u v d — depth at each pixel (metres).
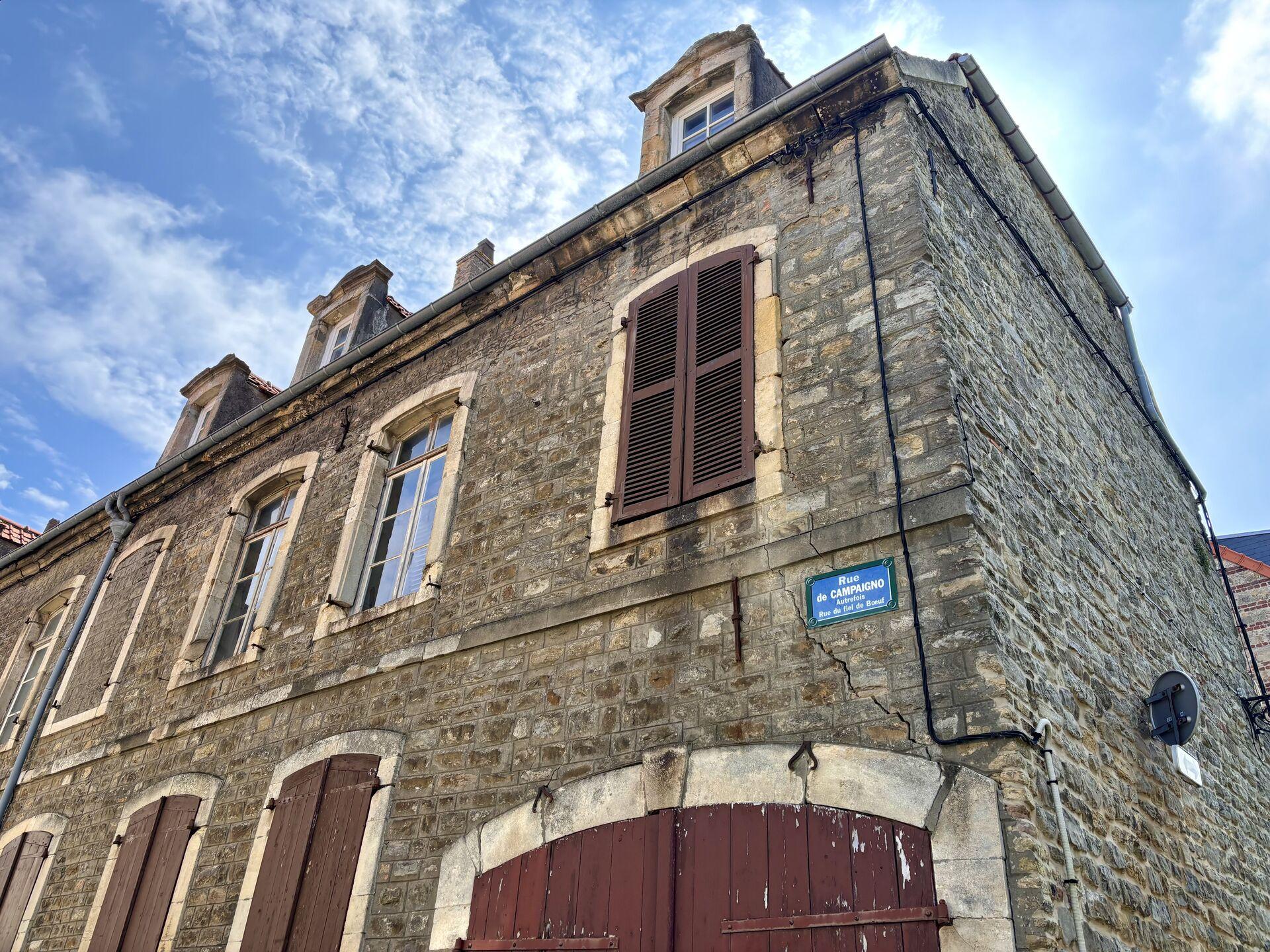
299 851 6.00
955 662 4.03
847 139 5.98
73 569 11.32
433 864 5.30
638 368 6.19
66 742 9.09
